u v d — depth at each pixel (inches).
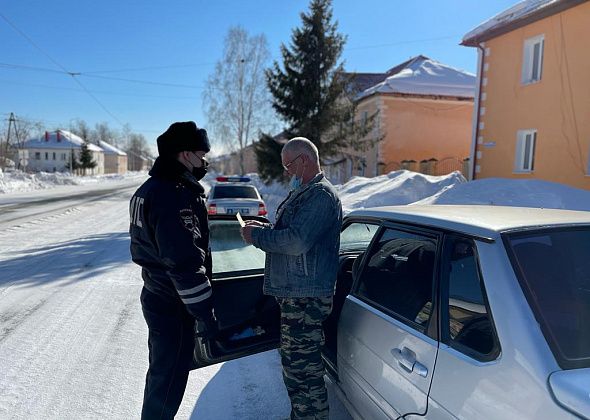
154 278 82.2
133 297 203.2
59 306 189.6
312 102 751.7
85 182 1658.5
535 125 473.4
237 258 160.4
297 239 79.2
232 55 1183.6
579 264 63.7
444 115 855.1
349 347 91.4
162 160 81.4
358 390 87.2
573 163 427.8
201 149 83.9
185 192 80.4
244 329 102.7
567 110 432.8
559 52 439.2
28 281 229.6
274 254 88.7
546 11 440.8
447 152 862.5
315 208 81.1
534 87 472.7
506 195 314.3
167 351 83.0
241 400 117.8
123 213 580.4
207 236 88.4
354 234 125.9
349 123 796.0
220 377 131.4
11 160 1950.1
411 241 82.9
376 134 840.9
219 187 415.8
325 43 753.0
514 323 55.3
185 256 76.9
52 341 152.3
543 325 54.6
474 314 61.8
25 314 179.5
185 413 111.3
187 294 77.4
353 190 493.0
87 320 173.0
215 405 115.3
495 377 54.3
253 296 107.1
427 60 997.8
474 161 570.3
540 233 66.3
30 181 1226.0
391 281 84.5
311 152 87.5
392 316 79.4
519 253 62.4
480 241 65.4
